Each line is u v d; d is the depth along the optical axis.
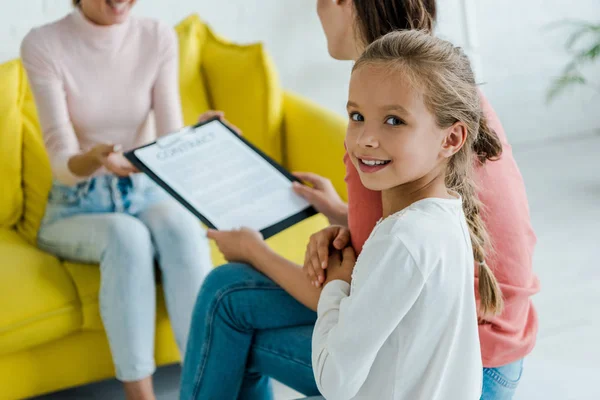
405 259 0.96
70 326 1.95
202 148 1.73
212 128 1.80
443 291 0.98
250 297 1.34
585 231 3.05
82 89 2.13
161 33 2.23
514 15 4.02
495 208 1.18
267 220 1.54
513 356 1.21
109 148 1.96
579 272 2.71
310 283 1.30
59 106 2.09
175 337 2.01
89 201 2.11
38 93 2.09
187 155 1.71
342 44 1.31
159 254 2.01
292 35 3.33
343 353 0.99
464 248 1.01
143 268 1.96
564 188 3.53
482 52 3.99
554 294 2.58
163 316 2.07
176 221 2.03
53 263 2.05
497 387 1.24
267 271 1.37
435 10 1.26
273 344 1.35
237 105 2.57
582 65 4.22
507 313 1.19
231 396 1.39
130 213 2.13
